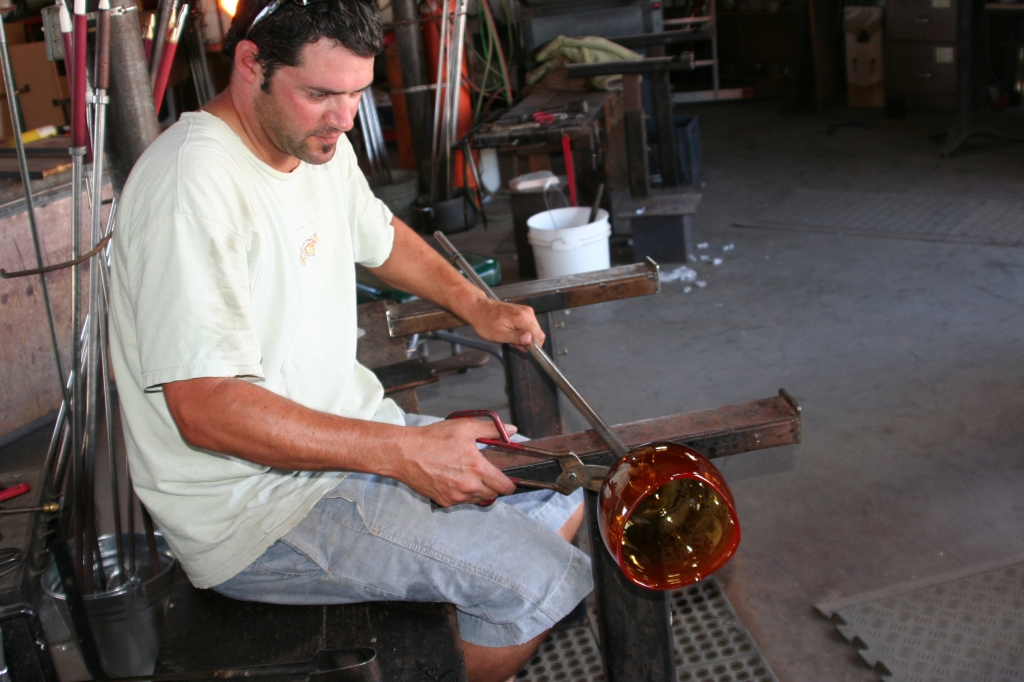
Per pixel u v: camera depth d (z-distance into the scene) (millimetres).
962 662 1946
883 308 3764
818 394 3152
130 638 2016
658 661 1438
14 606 1285
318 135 1315
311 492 1455
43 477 1630
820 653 2031
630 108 4551
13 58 5137
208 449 1261
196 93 4785
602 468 1268
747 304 3963
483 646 1487
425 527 1433
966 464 2662
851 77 7188
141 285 1248
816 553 2359
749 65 8242
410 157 6145
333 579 1433
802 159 6047
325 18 1204
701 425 1420
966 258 4156
